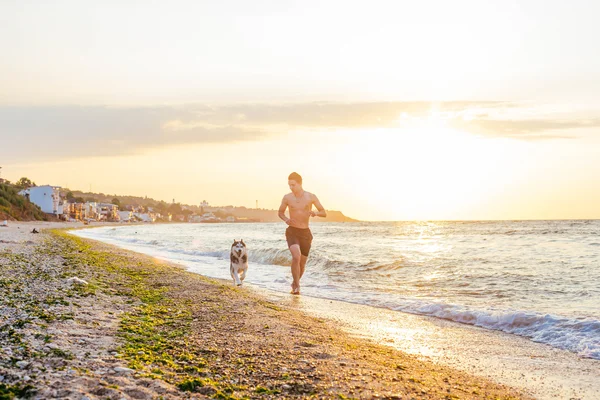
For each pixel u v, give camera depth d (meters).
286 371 5.01
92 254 20.50
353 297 11.41
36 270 12.92
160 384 4.32
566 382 5.35
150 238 47.69
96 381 4.20
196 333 6.64
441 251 24.11
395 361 5.85
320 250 25.00
